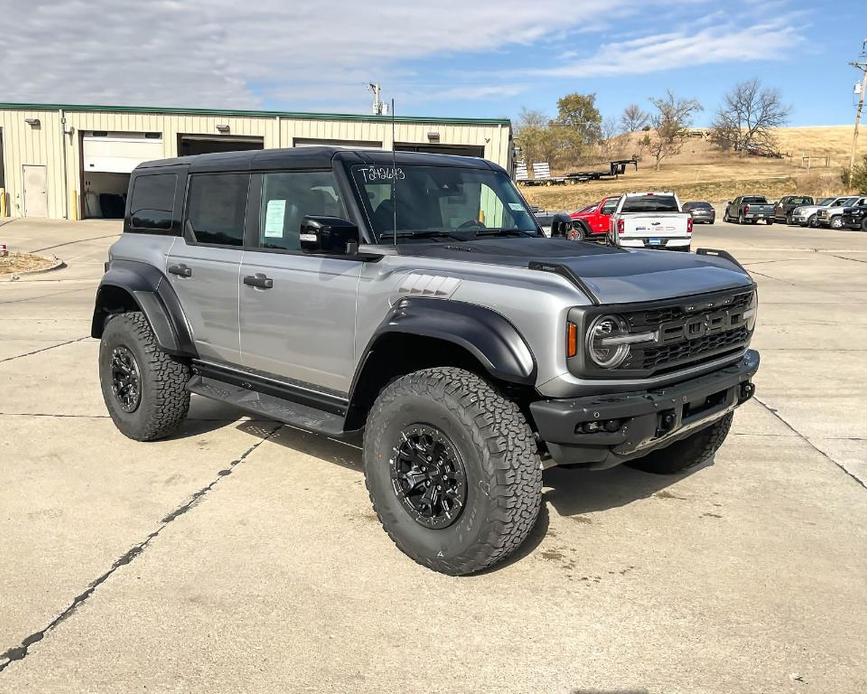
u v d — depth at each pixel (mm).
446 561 3621
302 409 4641
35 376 7824
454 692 2818
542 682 2879
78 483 4848
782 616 3355
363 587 3572
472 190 4820
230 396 5020
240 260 4844
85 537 4070
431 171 4684
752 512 4512
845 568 3814
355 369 4195
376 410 3840
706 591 3568
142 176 5836
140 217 5816
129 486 4801
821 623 3303
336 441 5766
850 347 9500
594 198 65000
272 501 4578
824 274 18469
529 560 3863
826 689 2850
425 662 2996
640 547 4023
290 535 4117
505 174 5207
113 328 5590
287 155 4637
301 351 4508
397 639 3152
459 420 3477
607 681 2889
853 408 6789
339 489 4777
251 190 4859
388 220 4316
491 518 3445
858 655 3064
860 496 4781
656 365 3633
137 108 34062
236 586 3568
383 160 4492
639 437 3545
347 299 4164
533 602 3453
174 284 5379
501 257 3906
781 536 4180
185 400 5504
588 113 105500
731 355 4227
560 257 3980
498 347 3412
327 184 4395
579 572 3744
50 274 19438
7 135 35000
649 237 21078
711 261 4383
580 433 3389
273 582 3607
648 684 2871
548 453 3771
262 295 4688
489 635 3186
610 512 4484
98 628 3209
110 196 37688
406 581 3631
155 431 5523
